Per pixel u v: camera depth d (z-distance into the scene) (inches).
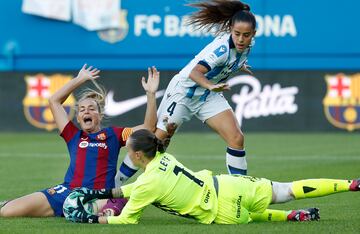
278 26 2802.7
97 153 1096.2
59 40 2844.5
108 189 1028.5
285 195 999.6
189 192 976.9
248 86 2684.5
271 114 2677.2
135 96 2696.9
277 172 1638.8
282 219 1019.9
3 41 2854.3
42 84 2753.4
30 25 2851.9
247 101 2682.1
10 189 1432.1
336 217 1074.1
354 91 2664.9
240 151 1195.3
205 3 1171.9
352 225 979.3
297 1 2795.3
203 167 1764.3
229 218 984.3
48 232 940.6
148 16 2824.8
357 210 1138.7
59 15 2827.3
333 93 2669.8
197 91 1197.1
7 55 2851.9
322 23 2797.7
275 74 2679.6
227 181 992.2
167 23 2822.3
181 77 1205.1
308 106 2672.2
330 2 2795.3
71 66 2851.9
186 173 983.0
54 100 1127.0
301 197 998.4
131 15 2827.3
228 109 1205.7
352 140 2411.4
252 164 1797.5
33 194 1076.5
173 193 971.3
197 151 2110.0
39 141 2431.1
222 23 1176.2
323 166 1740.9
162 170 973.8
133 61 2837.1
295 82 2677.2
